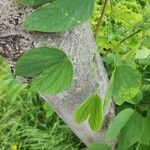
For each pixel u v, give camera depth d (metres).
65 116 0.51
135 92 0.28
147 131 0.50
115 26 0.58
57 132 0.96
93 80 0.44
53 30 0.24
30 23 0.25
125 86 0.28
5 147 0.96
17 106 1.02
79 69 0.42
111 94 0.29
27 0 0.26
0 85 0.91
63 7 0.24
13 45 0.35
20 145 0.96
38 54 0.28
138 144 0.52
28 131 0.96
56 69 0.27
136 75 0.28
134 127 0.47
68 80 0.28
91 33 0.41
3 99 1.02
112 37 0.57
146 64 0.55
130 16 0.55
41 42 0.36
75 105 0.47
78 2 0.24
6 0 0.32
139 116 0.47
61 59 0.28
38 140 0.95
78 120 0.32
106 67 0.54
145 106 0.53
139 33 0.52
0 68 0.91
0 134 0.98
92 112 0.32
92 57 0.42
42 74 0.28
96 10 0.58
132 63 0.30
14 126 0.97
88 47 0.41
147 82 0.54
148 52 0.59
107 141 0.54
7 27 0.34
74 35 0.38
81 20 0.24
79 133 0.56
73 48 0.39
